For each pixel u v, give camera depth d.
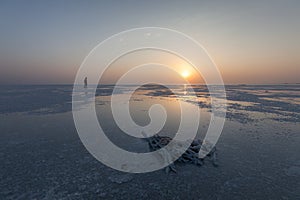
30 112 15.13
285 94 29.80
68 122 12.04
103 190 4.90
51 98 24.73
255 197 4.58
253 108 16.58
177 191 4.85
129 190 4.91
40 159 6.71
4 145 8.02
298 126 10.74
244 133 9.57
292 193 4.73
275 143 8.16
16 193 4.74
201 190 4.88
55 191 4.84
